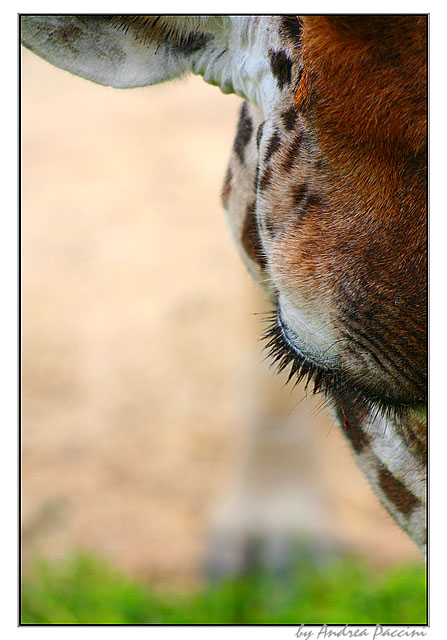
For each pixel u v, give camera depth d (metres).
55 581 5.64
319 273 2.51
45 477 7.00
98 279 10.02
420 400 2.64
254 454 6.21
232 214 3.44
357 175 2.39
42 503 6.68
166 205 11.40
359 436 3.27
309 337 2.67
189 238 10.70
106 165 12.60
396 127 2.26
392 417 2.88
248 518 6.02
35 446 7.40
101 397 8.10
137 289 9.80
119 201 11.59
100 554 6.06
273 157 2.61
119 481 6.97
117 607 5.35
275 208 2.60
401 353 2.53
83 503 6.70
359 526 6.34
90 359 8.67
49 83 16.11
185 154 12.77
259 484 6.16
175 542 6.33
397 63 2.21
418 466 3.17
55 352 8.80
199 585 5.90
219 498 6.39
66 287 9.89
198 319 9.17
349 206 2.43
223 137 13.30
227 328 8.95
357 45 2.23
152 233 10.81
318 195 2.47
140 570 6.04
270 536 5.95
